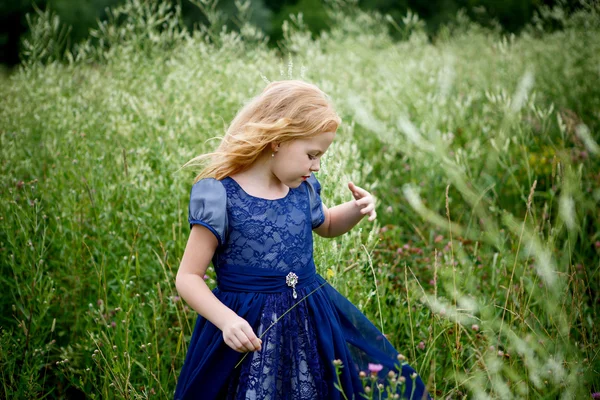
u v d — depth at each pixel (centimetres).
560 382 217
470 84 557
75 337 286
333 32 651
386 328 273
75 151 354
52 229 322
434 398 218
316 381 200
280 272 202
